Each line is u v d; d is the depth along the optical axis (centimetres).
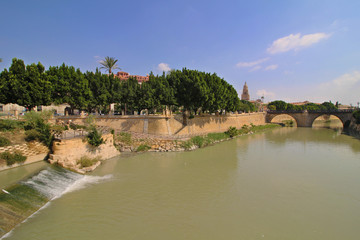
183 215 1686
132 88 5116
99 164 3008
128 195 2031
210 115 6138
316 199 1994
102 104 5028
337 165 3111
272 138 5891
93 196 1986
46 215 1616
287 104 14300
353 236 1436
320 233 1472
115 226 1514
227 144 4878
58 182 2169
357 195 2078
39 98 3822
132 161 3259
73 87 4431
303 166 3053
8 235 1339
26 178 1972
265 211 1767
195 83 4759
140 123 4725
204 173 2720
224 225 1555
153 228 1502
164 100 5000
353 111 8094
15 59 3684
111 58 6272
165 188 2219
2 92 3553
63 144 2669
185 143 4247
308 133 7131
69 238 1357
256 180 2480
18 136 2700
